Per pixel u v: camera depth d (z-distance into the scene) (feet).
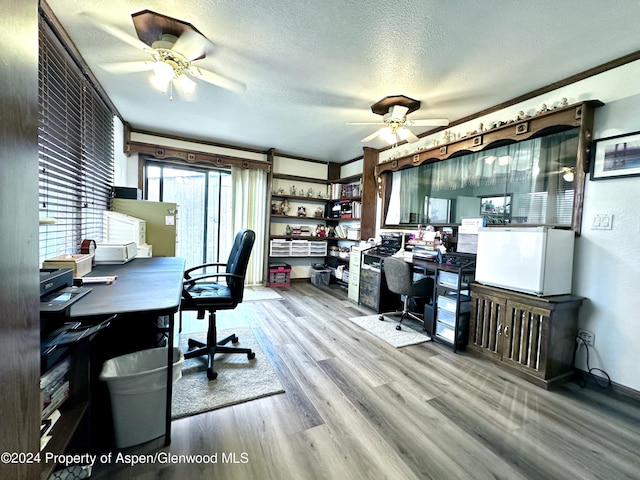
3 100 1.61
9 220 1.69
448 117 10.06
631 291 6.21
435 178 11.23
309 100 9.00
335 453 4.34
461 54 6.35
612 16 5.05
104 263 7.16
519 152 8.46
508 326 7.15
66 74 6.57
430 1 4.84
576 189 7.00
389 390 6.12
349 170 17.10
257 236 15.66
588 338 6.81
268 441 4.54
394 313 11.03
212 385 6.03
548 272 6.63
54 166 6.19
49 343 2.81
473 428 5.00
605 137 6.58
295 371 6.77
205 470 3.98
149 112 10.52
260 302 12.60
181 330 9.00
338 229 16.96
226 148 14.61
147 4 5.16
